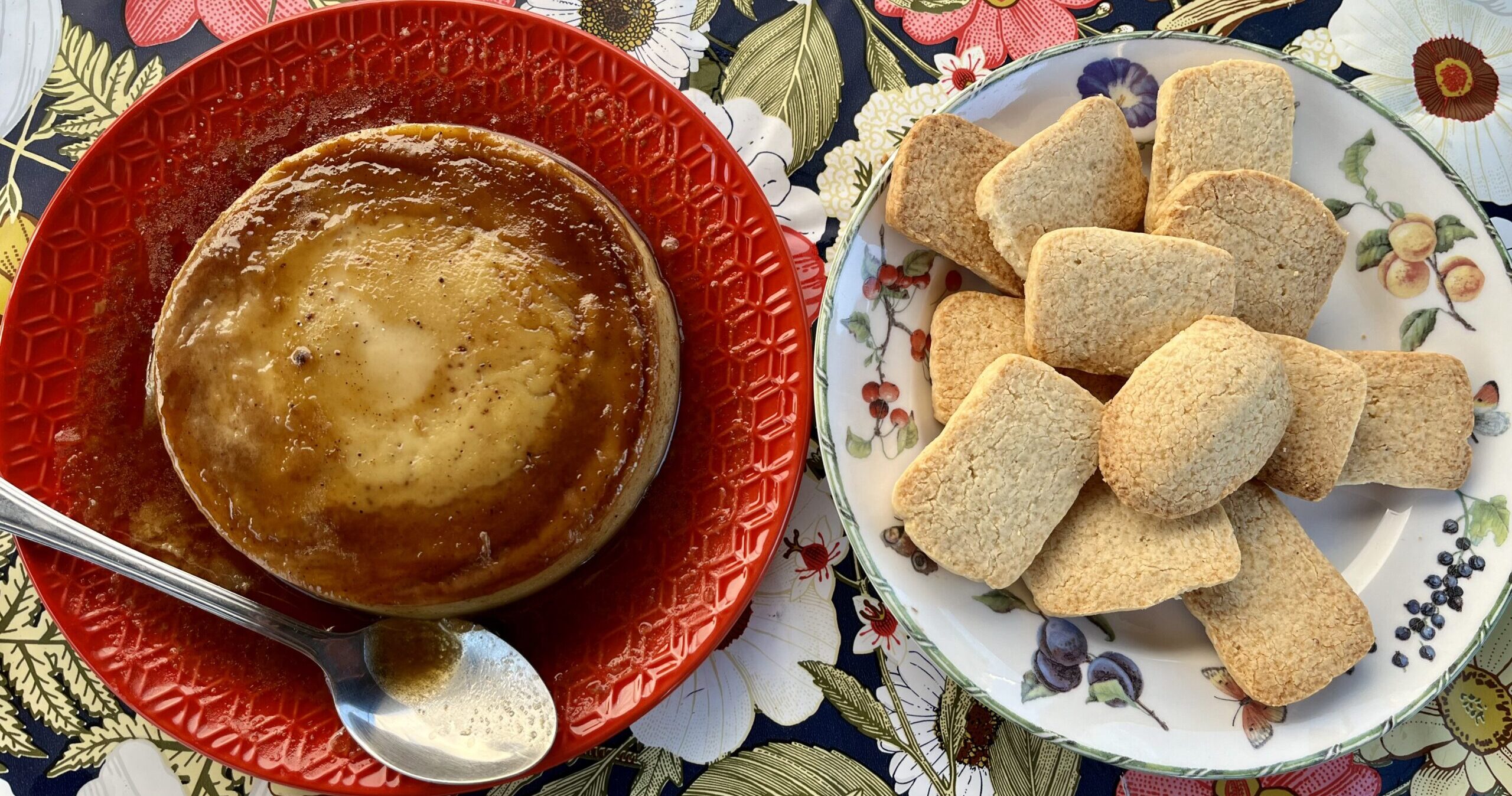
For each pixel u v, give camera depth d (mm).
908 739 375
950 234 365
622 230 356
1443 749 376
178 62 391
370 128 378
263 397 345
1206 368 344
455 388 344
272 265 349
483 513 345
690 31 397
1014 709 358
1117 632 369
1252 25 395
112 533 367
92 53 391
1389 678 365
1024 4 398
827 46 397
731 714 375
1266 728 361
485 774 349
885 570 357
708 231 369
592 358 348
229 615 354
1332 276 367
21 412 361
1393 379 365
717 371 369
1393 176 369
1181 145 364
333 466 343
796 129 394
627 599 367
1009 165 357
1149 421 346
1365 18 393
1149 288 352
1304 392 359
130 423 370
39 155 389
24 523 346
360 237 350
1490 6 391
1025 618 366
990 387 352
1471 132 388
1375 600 371
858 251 362
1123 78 370
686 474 368
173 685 360
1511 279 360
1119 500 356
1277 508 371
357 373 344
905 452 365
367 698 359
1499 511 364
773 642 377
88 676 373
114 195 368
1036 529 358
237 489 347
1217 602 364
